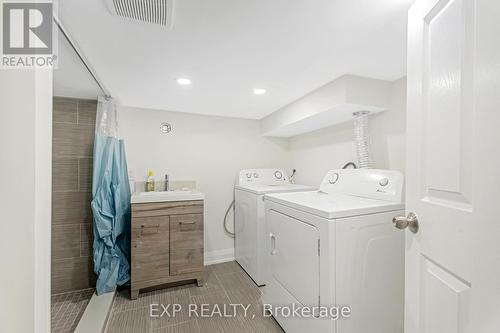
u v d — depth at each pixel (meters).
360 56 1.38
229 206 2.90
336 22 1.06
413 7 0.79
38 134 0.59
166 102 2.30
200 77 1.67
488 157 0.49
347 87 1.62
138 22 1.04
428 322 0.71
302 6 0.95
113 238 1.95
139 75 1.63
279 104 2.36
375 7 0.96
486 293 0.49
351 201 1.45
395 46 1.26
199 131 2.76
